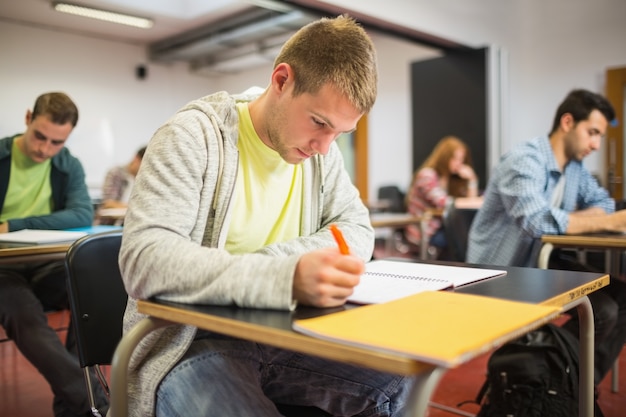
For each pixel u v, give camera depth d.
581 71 5.46
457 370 2.35
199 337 0.89
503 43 5.53
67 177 2.12
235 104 0.99
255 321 0.61
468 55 5.21
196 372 0.78
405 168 6.86
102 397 1.57
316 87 0.80
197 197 0.86
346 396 0.96
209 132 0.91
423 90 5.58
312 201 1.10
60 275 1.82
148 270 0.72
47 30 6.53
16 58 6.27
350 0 3.93
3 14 6.01
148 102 7.66
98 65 7.05
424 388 0.55
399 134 6.91
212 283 0.68
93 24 6.48
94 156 6.96
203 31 6.66
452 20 4.89
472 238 2.08
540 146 2.00
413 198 4.00
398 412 0.99
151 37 7.16
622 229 1.73
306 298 0.67
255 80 8.05
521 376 1.50
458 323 0.55
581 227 1.75
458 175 4.54
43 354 1.58
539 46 5.71
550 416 1.46
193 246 0.74
